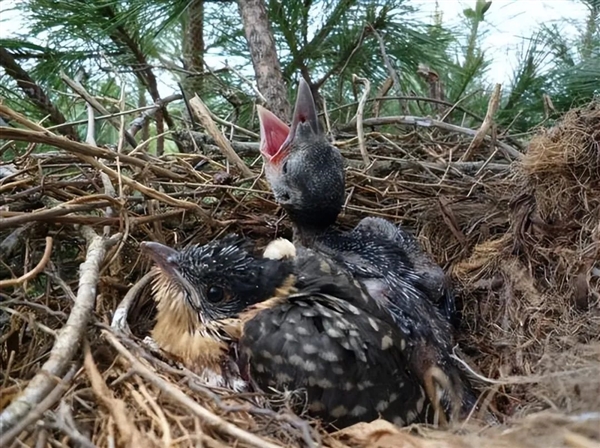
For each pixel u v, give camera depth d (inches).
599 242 8.5
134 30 13.1
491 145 12.2
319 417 6.7
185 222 10.1
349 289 7.7
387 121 12.5
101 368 6.2
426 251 10.6
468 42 16.3
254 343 7.0
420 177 11.6
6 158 11.4
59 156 9.2
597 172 9.0
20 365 6.7
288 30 14.4
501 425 6.2
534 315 8.7
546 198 9.3
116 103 11.6
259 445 5.1
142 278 8.4
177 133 11.9
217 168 11.1
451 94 16.3
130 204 9.4
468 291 9.9
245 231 10.3
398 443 5.8
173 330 7.6
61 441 5.2
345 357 6.8
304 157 9.9
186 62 15.2
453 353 8.4
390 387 7.1
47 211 7.5
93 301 6.3
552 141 9.3
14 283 6.3
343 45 15.0
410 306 8.5
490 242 10.0
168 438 5.1
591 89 14.0
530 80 15.0
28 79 12.6
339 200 10.1
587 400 5.9
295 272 7.8
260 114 10.5
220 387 6.6
